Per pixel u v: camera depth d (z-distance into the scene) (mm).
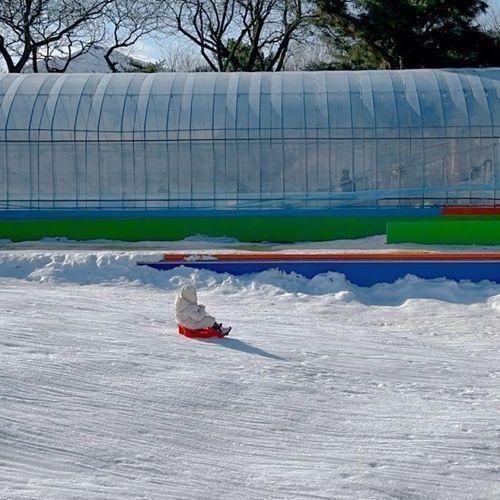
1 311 12094
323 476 6477
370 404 8555
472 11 32812
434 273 17000
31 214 22703
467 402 8789
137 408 7770
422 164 22609
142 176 22844
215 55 45281
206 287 16484
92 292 15703
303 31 41375
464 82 23375
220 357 10102
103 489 5902
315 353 10836
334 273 16828
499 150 22578
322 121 22641
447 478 6566
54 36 39469
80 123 22859
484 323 14016
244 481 6301
